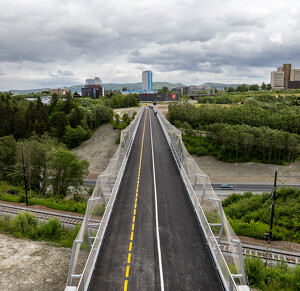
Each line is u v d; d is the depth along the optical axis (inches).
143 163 1364.4
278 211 1353.3
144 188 1031.6
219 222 662.5
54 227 1024.2
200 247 653.3
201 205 802.2
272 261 903.7
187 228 738.8
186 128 3339.1
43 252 866.1
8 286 688.4
